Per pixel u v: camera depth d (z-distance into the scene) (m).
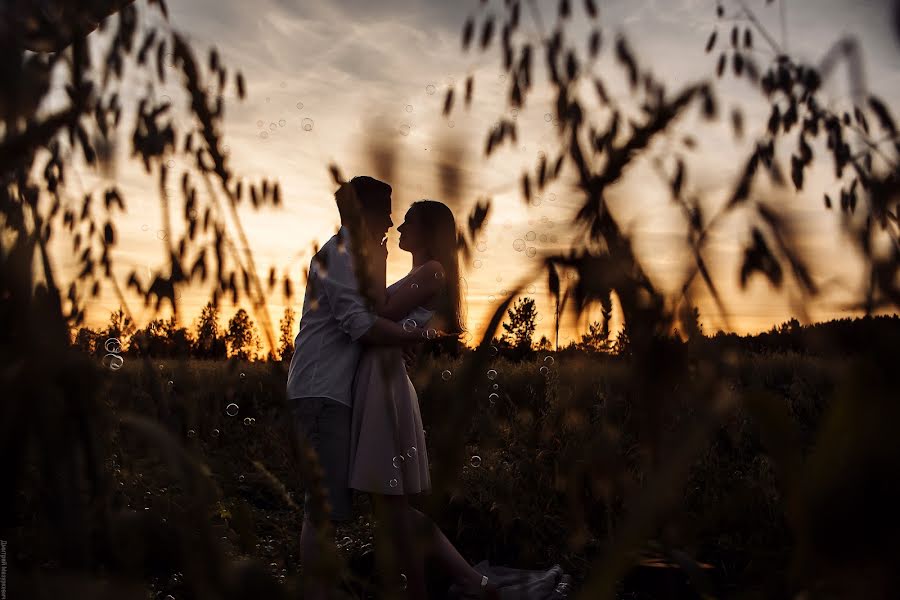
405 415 2.44
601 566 0.25
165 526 0.38
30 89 0.37
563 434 2.84
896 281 0.26
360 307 2.38
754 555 0.27
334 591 0.45
